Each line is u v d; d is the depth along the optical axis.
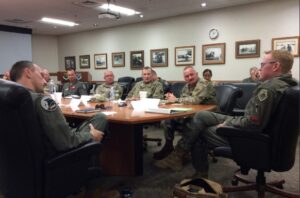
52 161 1.32
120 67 8.35
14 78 1.50
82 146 1.46
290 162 1.69
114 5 5.89
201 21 6.56
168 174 2.48
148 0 5.54
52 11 6.37
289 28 5.40
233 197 1.99
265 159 1.67
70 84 4.58
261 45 5.76
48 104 1.34
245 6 5.89
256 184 1.93
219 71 6.39
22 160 1.26
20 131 1.20
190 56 6.82
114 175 2.39
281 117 1.59
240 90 2.75
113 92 3.50
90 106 2.61
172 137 2.82
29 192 1.30
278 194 1.88
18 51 8.50
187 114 2.04
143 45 7.73
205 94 2.71
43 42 9.77
